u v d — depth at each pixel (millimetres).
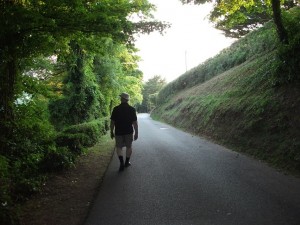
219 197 6023
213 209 5418
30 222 5074
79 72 18281
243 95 14711
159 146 13180
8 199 4965
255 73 15602
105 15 8492
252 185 6703
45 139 9086
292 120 9484
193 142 14055
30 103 10211
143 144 14078
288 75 11367
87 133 12969
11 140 7988
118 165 9398
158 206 5695
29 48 9008
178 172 8195
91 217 5270
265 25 23531
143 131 21234
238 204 5598
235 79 19484
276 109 10672
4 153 7625
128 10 9555
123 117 8820
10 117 8531
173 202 5871
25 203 5973
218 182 7062
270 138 9781
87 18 8359
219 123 15008
